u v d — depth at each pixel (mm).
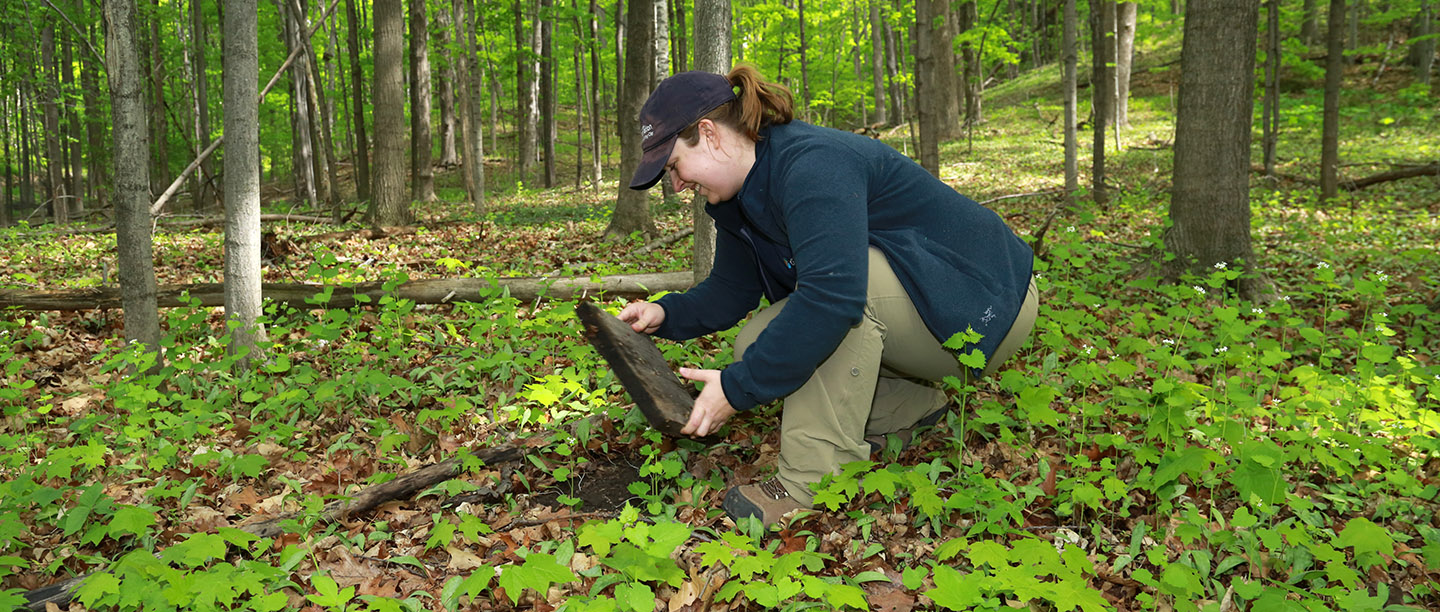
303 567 2268
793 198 2123
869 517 2361
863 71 31656
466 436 3174
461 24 17734
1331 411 2621
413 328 4648
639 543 1851
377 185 10992
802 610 1936
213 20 20406
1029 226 8609
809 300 2076
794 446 2389
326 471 2924
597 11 21625
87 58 17562
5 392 3160
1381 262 6047
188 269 6965
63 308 4941
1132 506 2504
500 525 2516
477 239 8914
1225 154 4984
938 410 2939
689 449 2941
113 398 3455
